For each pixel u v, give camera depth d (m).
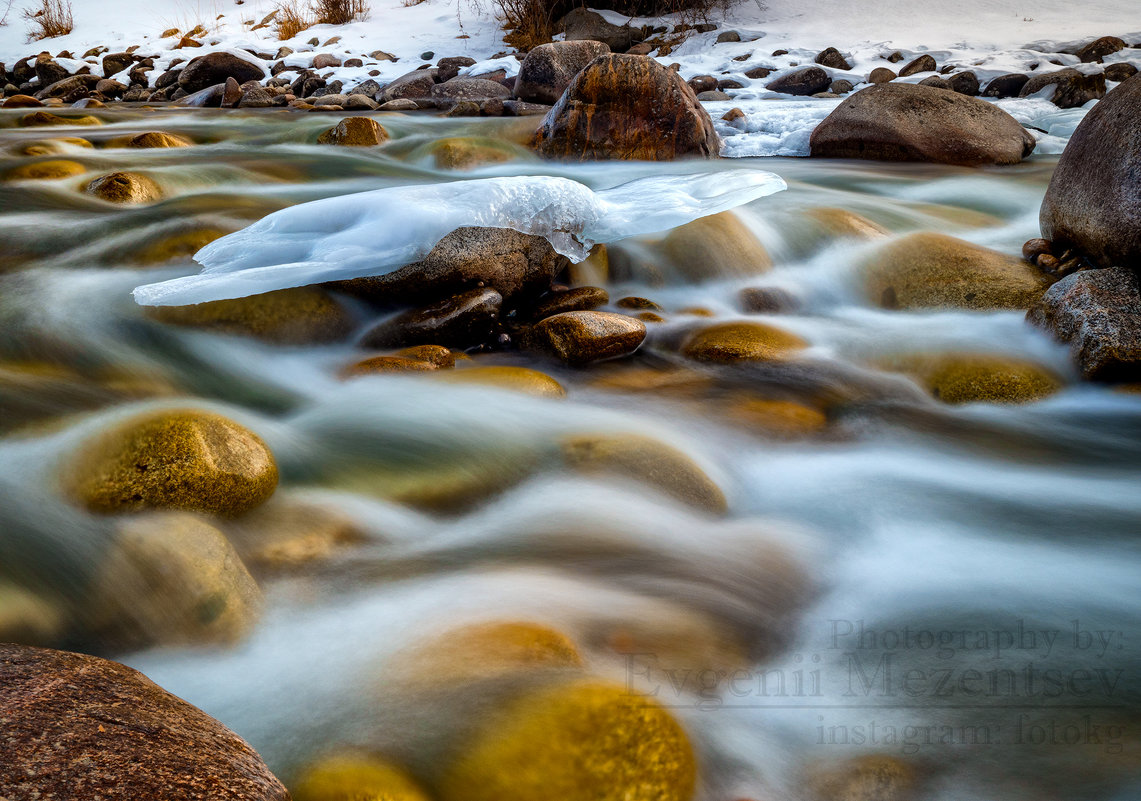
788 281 5.27
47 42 17.70
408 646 2.11
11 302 3.98
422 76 12.19
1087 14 13.34
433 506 2.87
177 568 2.17
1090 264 4.66
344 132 8.19
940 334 4.47
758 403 3.86
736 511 3.04
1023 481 3.33
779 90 11.53
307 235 4.29
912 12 14.05
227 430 2.63
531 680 1.92
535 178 4.65
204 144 8.02
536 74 10.95
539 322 4.39
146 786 1.34
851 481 3.31
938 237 5.28
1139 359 3.87
